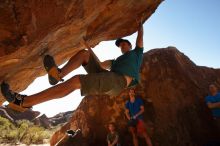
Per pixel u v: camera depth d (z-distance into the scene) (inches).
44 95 116.6
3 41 109.1
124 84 126.7
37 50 142.5
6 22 102.4
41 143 666.8
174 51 377.7
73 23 143.5
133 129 313.7
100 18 176.7
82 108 384.5
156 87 346.3
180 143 316.2
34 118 1551.4
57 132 430.3
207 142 319.0
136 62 133.3
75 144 346.9
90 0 137.3
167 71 353.4
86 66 134.1
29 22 108.7
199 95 346.6
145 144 325.1
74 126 390.0
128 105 315.9
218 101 306.3
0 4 96.9
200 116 333.1
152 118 335.3
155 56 367.2
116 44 146.9
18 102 117.0
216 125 327.6
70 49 193.0
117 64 131.6
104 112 362.6
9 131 761.6
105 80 118.8
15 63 141.3
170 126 327.3
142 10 200.4
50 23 120.9
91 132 355.6
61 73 123.7
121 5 173.8
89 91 118.3
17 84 189.9
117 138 320.2
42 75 213.6
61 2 116.3
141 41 142.1
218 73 396.5
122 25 205.2
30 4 105.0
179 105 337.4
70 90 118.3
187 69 371.2
